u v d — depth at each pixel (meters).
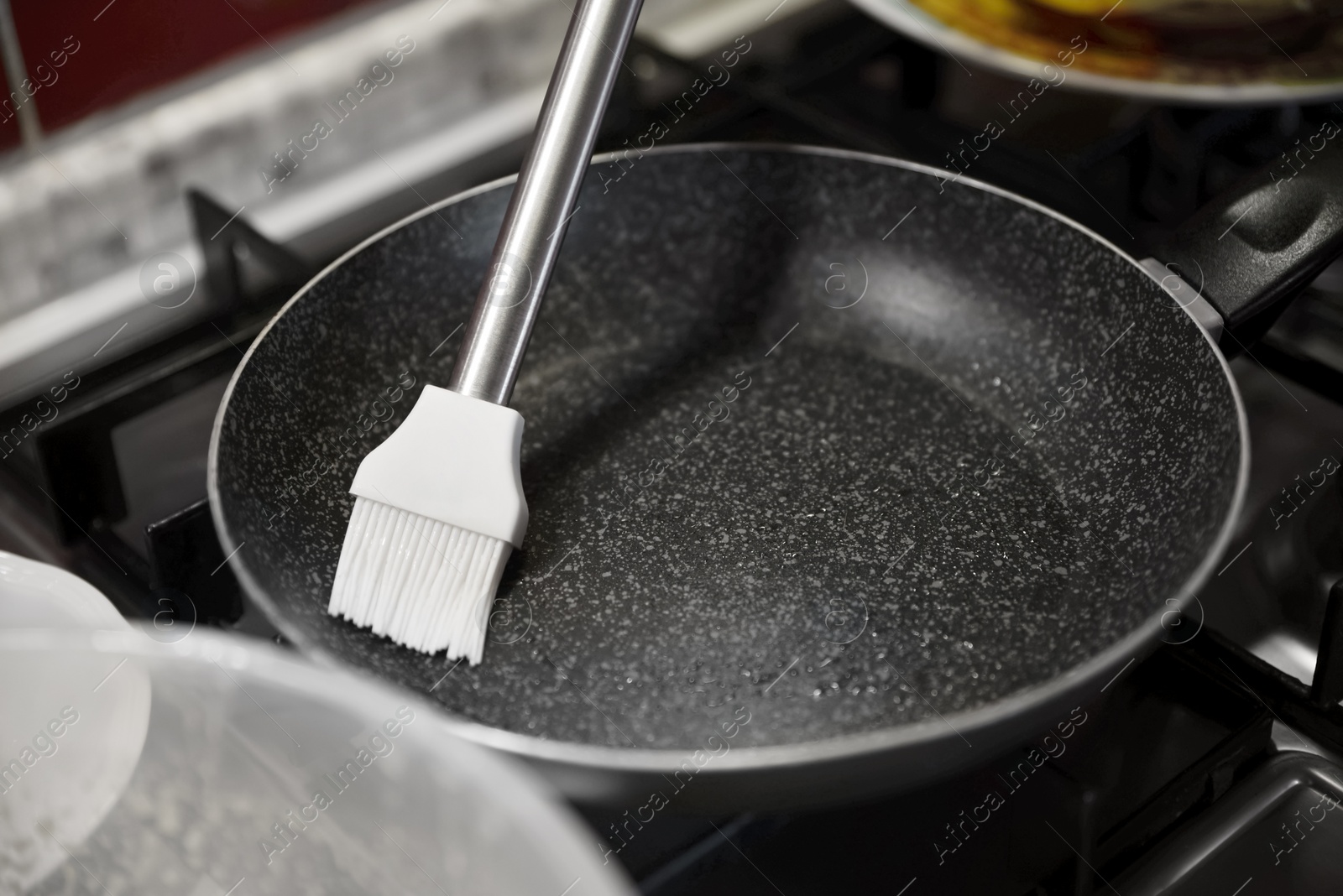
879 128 0.79
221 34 0.75
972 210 0.72
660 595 0.65
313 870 0.54
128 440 0.69
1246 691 0.63
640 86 0.80
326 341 0.68
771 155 0.73
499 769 0.53
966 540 0.67
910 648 0.64
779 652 0.64
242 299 0.72
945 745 0.57
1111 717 0.63
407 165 0.80
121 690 0.54
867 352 0.73
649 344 0.74
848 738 0.57
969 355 0.73
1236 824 0.61
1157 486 0.66
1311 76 0.73
